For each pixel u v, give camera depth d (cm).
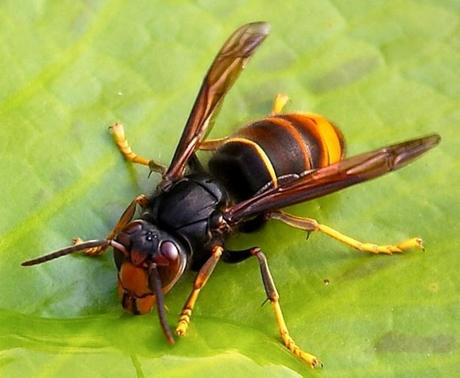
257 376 23
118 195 25
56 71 26
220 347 23
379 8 26
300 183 24
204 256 24
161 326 23
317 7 26
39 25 26
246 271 25
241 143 25
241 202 24
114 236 24
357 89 26
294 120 25
